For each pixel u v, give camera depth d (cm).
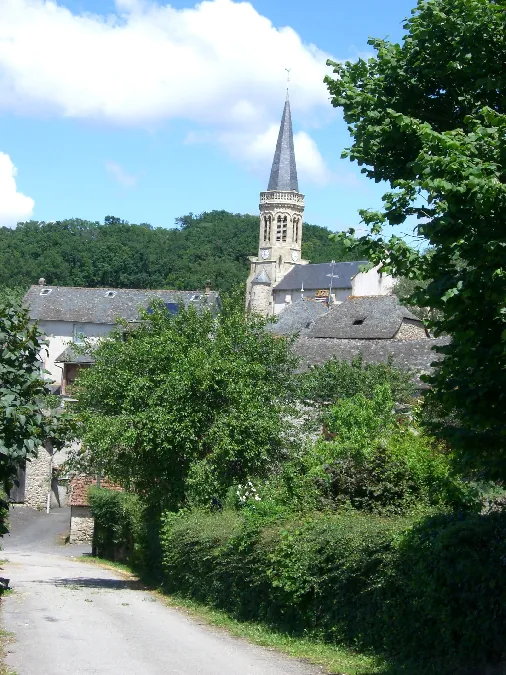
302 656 1102
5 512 1600
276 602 1313
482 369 754
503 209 684
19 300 1222
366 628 1088
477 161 691
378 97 932
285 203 11612
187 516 1900
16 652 1091
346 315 4603
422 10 911
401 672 941
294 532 1253
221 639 1273
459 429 791
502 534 867
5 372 1157
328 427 2014
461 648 890
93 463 2288
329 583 1169
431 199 791
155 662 1053
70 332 6425
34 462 4869
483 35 845
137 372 2144
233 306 2336
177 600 1797
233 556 1455
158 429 2020
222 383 2086
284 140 11806
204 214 13162
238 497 1912
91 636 1255
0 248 9181
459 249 722
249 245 11981
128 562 2916
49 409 1391
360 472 1377
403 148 918
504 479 775
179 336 2191
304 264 10662
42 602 1684
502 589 838
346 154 937
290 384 2292
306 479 1452
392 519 1166
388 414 1989
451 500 1158
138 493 2464
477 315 737
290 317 6353
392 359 3134
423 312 4766
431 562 922
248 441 2020
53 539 4138
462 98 912
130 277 9575
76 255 9325
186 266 10012
